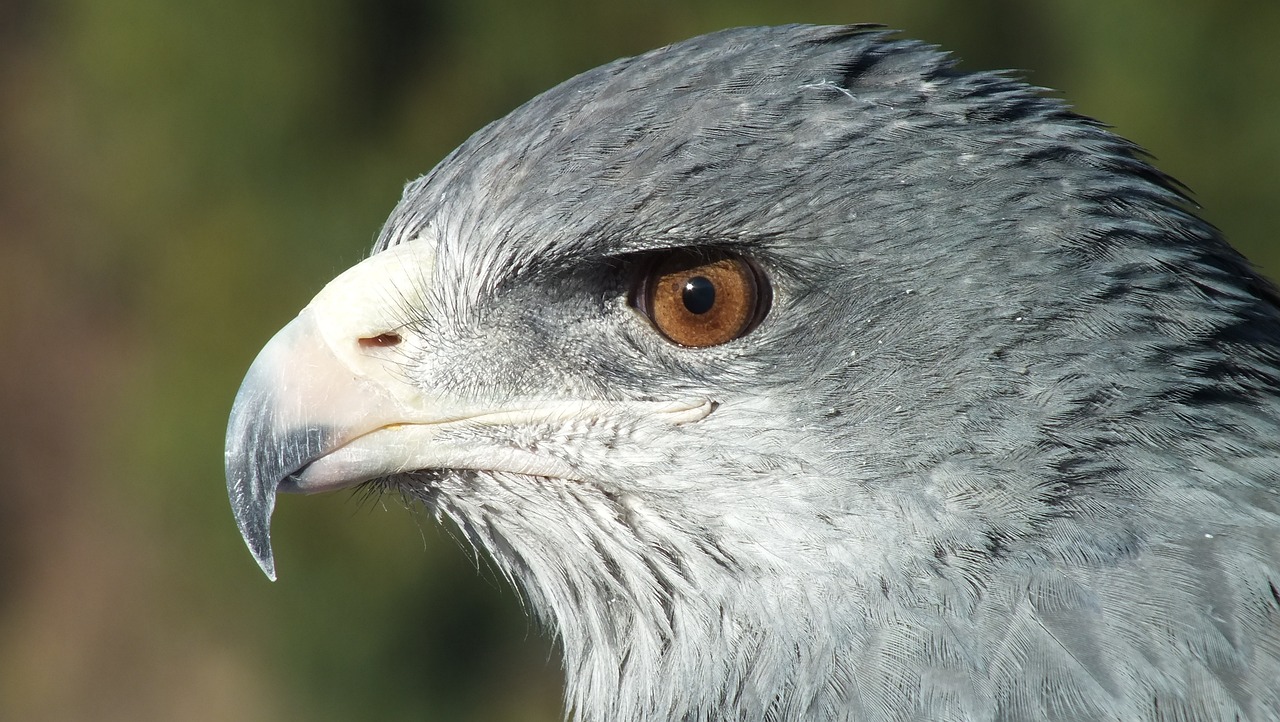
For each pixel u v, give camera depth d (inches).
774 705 57.5
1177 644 57.0
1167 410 57.3
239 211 75.7
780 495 57.6
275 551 74.1
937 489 57.3
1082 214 57.4
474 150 58.5
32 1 105.6
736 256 57.5
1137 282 57.4
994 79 58.0
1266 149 70.5
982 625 57.2
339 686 77.8
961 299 57.3
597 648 58.4
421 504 59.5
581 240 57.7
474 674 78.4
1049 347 57.3
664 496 57.8
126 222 79.4
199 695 91.4
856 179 57.4
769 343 57.5
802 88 57.7
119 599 103.4
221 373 74.9
